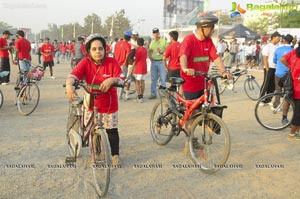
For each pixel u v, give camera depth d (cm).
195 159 453
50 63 1371
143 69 876
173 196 373
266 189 396
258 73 1808
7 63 1107
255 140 578
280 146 550
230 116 752
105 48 392
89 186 391
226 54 1298
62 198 362
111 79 365
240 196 377
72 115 433
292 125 578
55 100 888
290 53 568
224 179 420
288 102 635
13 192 371
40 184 392
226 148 410
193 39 461
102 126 378
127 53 873
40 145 522
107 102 413
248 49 2148
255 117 696
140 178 417
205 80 432
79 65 389
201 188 395
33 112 739
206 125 440
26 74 752
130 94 1007
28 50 1029
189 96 478
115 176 420
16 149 502
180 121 486
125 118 708
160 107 545
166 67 855
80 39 1267
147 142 554
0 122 646
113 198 365
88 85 400
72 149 434
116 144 448
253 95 962
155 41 911
